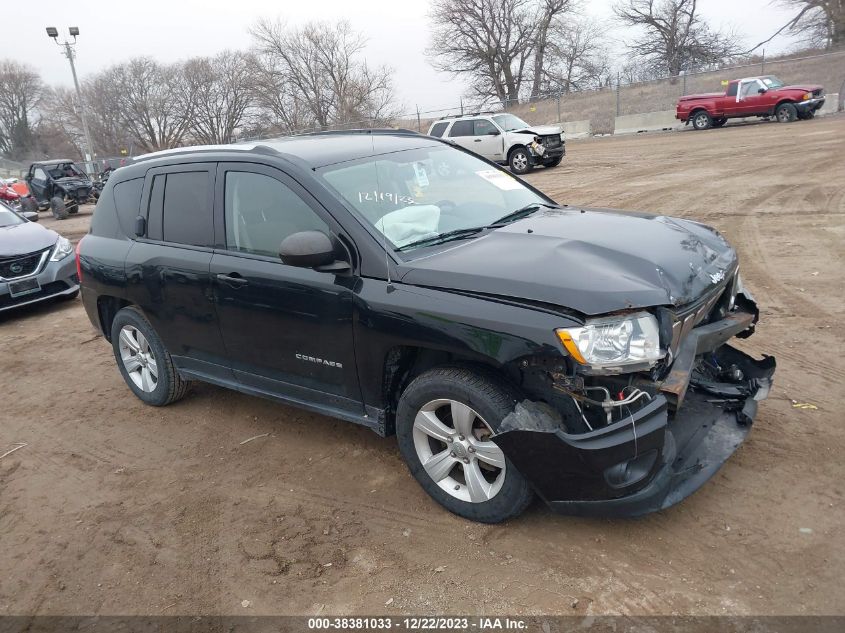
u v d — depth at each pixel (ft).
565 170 62.80
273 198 12.70
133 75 217.56
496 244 11.23
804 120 80.43
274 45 158.30
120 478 13.92
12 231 29.17
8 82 250.16
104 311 17.58
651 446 9.20
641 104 115.14
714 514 10.54
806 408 13.43
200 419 16.29
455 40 171.63
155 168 15.39
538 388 10.05
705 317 11.05
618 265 10.15
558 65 170.71
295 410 16.21
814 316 18.70
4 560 11.55
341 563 10.50
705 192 40.81
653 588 9.20
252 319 13.08
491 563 10.07
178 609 9.89
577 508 9.82
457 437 10.80
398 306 10.65
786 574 9.16
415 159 14.10
